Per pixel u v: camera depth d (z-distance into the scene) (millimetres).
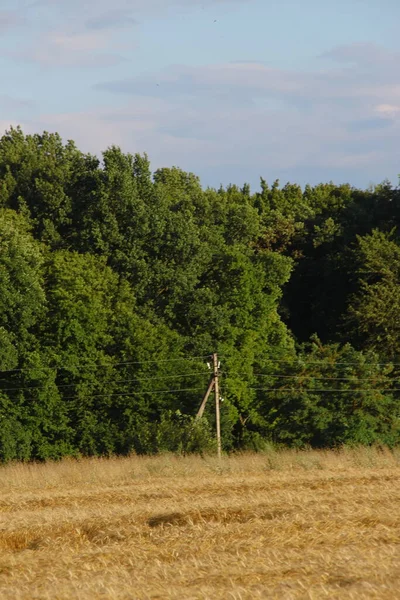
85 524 21781
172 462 37969
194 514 22016
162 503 24875
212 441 51562
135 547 18250
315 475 31234
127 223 70875
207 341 67062
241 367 65000
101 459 40656
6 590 14805
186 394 61031
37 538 21016
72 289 63656
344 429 53406
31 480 34562
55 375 58406
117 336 62125
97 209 70188
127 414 59031
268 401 57875
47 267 66375
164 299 70375
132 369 60656
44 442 57656
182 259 72375
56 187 72250
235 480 30891
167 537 19016
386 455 37844
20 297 60094
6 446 56000
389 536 17344
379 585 13305
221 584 14227
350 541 17062
